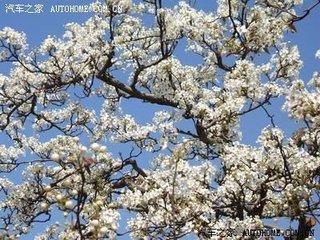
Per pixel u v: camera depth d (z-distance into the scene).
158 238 9.20
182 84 12.17
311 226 9.29
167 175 9.81
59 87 12.41
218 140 11.82
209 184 9.92
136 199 9.62
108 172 11.70
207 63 13.10
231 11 12.58
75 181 10.04
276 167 9.32
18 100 12.79
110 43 12.51
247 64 11.30
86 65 12.21
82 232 6.50
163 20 11.94
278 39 12.73
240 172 9.26
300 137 9.12
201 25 12.57
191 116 11.62
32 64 12.27
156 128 12.42
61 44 12.41
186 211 9.25
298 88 8.50
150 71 12.76
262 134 9.57
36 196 12.28
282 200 9.34
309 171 9.23
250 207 9.73
